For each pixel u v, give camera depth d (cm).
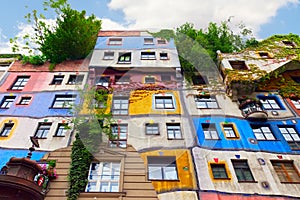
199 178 885
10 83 1341
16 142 1005
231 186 875
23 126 1080
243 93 1277
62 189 824
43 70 1427
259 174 924
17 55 1558
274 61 1400
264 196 852
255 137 1062
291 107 1216
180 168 909
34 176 734
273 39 1684
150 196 804
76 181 830
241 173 937
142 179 837
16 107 1182
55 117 1115
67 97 1234
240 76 1277
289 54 1453
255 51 1507
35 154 944
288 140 1067
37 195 719
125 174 841
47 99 1221
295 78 1404
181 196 826
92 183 845
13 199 681
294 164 965
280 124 1131
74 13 1517
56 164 903
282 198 851
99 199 792
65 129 1070
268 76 1298
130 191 810
